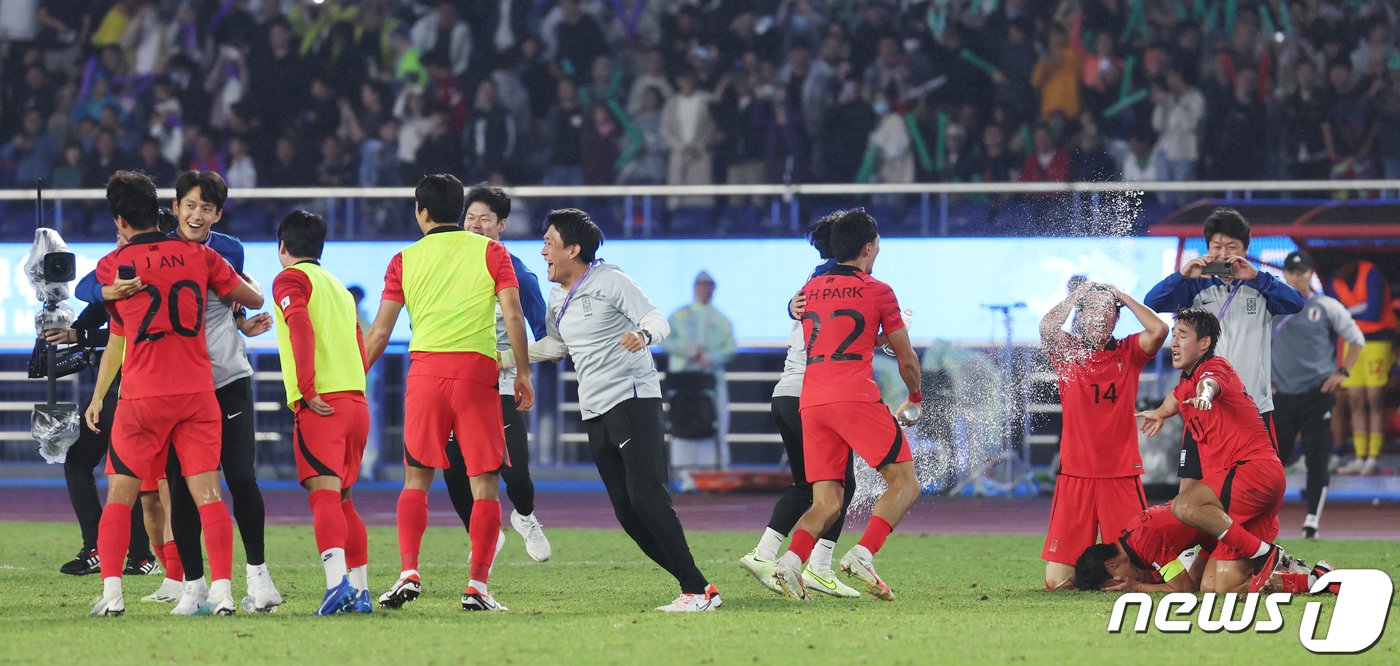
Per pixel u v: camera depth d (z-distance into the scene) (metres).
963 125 69.00
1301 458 56.59
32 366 30.17
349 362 24.75
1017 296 55.56
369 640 21.39
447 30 74.62
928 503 53.66
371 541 40.09
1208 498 26.80
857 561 26.16
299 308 23.89
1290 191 61.06
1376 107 68.88
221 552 24.06
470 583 25.06
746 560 26.91
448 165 70.56
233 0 78.31
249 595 24.92
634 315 25.12
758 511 51.75
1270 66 69.44
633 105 73.06
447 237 24.88
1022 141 69.94
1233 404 27.22
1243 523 27.23
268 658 19.84
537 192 57.69
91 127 73.19
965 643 21.44
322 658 19.84
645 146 70.19
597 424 25.59
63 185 71.69
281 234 25.02
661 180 69.75
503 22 77.25
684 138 69.62
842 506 27.34
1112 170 67.81
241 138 73.31
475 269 24.64
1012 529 45.59
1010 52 71.12
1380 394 56.19
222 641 21.22
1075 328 28.80
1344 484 56.09
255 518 24.78
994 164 67.94
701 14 75.25
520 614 24.53
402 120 73.19
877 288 26.31
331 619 23.64
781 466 61.56
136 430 23.66
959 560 35.75
